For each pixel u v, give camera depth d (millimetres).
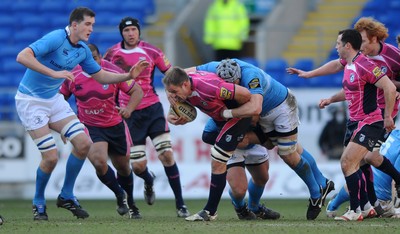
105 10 71125
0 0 71875
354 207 32312
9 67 65812
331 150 54156
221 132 30703
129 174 37406
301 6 69188
